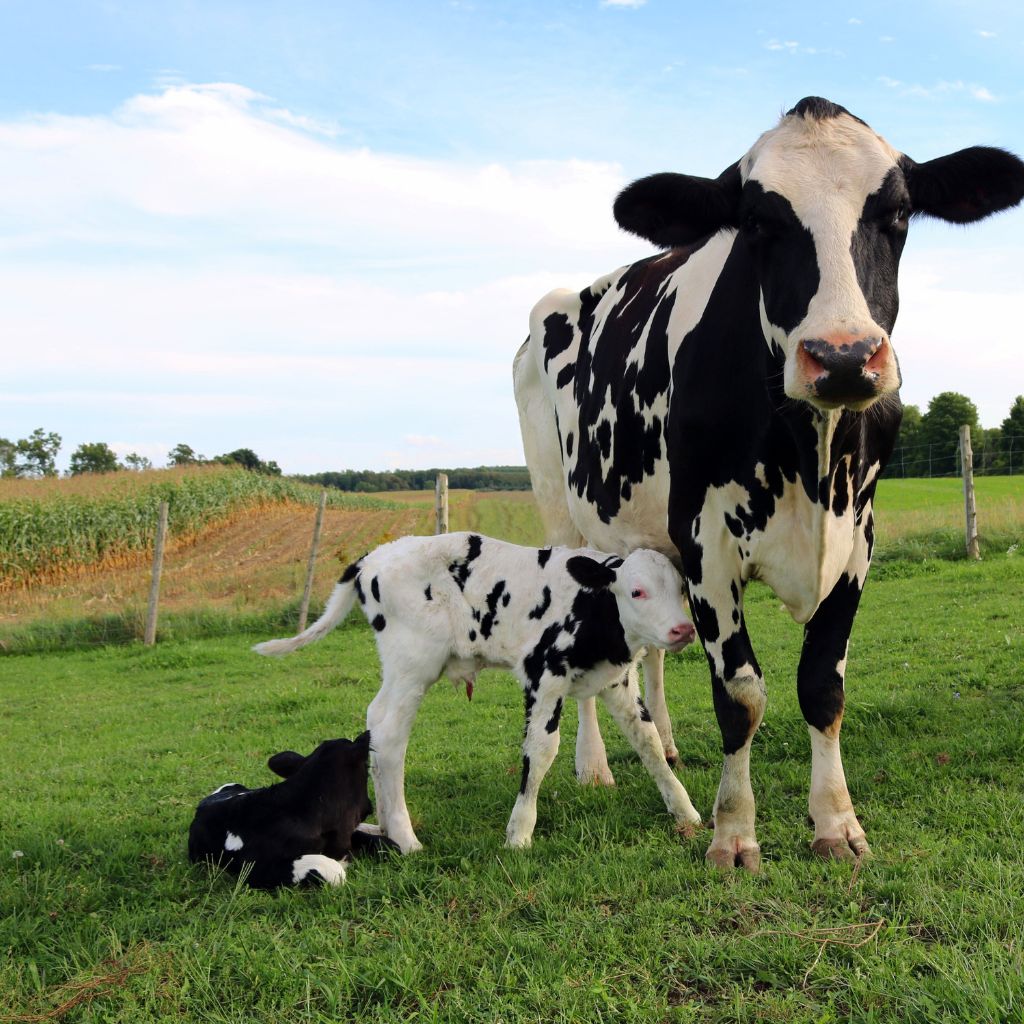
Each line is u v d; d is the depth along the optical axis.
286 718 9.69
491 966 3.63
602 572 5.11
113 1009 3.56
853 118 4.27
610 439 6.09
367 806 5.14
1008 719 6.29
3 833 5.90
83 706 11.70
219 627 16.88
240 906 4.41
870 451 4.66
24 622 18.05
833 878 4.15
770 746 6.46
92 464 78.44
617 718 5.33
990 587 12.73
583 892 4.22
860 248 3.90
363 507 46.47
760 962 3.42
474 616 5.51
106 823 6.02
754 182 4.14
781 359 4.09
